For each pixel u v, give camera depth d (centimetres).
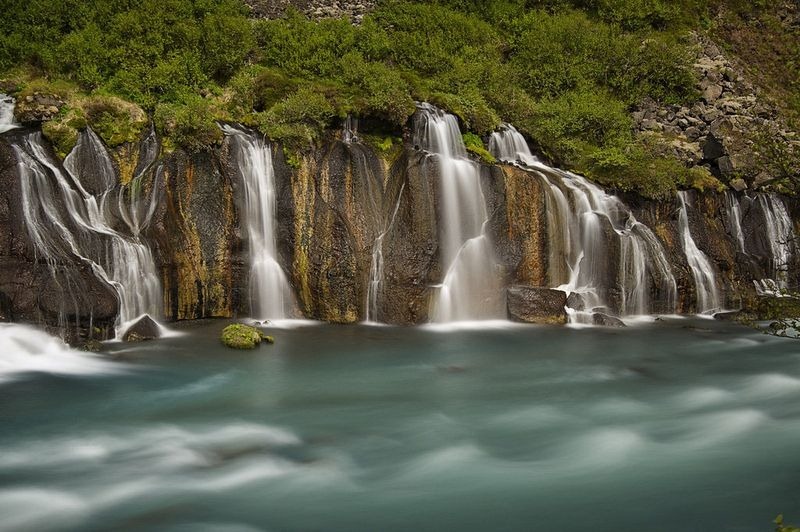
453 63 2358
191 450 980
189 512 816
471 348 1536
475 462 966
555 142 2173
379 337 1602
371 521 805
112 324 1479
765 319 1828
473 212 1809
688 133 2416
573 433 1070
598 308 1856
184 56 1959
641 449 1012
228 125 1777
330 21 2350
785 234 2216
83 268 1452
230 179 1692
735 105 2444
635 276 1897
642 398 1229
